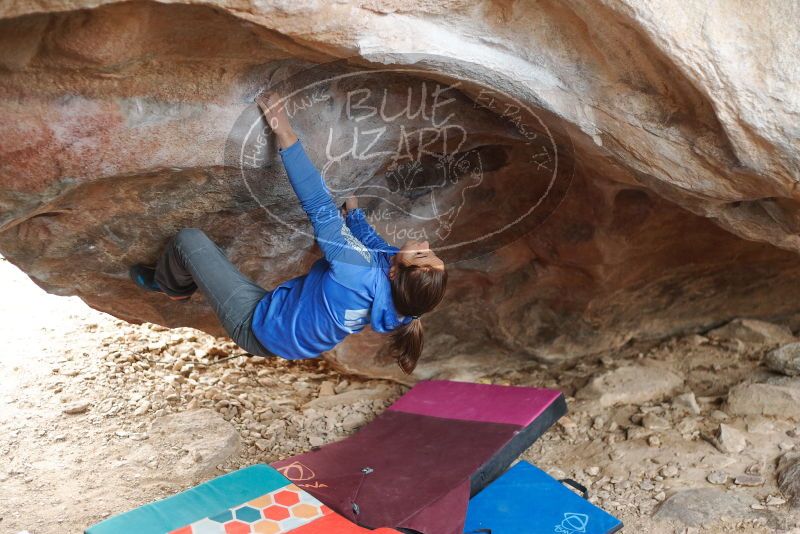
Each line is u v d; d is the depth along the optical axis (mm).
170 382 4980
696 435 4145
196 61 2582
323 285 2902
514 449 3922
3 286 6543
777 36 2441
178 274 3281
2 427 4469
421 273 2852
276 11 2240
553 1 2541
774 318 5086
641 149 2945
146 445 4262
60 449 4270
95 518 3701
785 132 2592
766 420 4172
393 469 3764
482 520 3512
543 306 4945
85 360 5312
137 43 2387
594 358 5039
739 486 3734
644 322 5066
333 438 4445
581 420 4426
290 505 3383
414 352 3121
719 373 4703
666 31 2441
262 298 3113
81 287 3605
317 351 3041
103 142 2639
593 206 4324
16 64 2357
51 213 3037
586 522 3457
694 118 2777
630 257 4648
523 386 4848
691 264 4859
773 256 4879
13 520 3662
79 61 2383
